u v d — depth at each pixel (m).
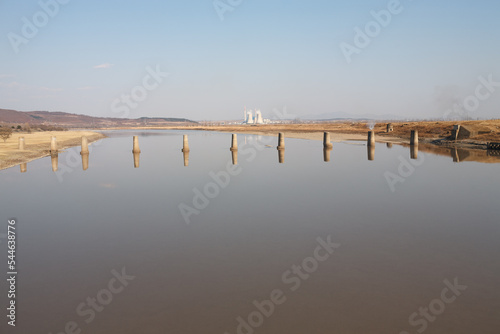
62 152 46.59
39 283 9.38
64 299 8.55
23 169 30.83
